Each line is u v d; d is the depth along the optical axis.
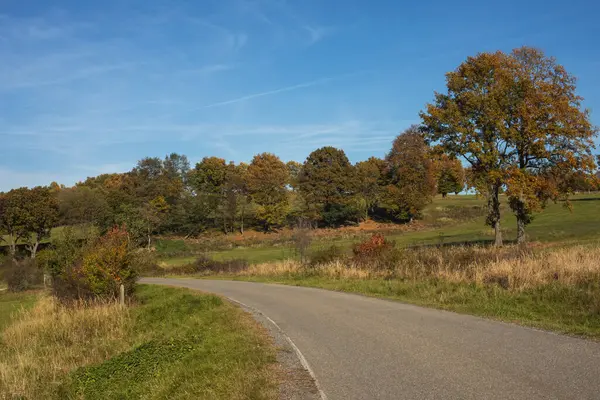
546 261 15.14
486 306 11.72
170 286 29.48
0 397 9.22
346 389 6.23
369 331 9.95
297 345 9.15
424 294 14.68
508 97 33.28
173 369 8.35
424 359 7.36
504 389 5.71
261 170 96.31
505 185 33.69
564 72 33.19
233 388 6.59
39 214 66.31
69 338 15.97
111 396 7.80
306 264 29.84
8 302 32.84
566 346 7.57
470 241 42.59
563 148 32.59
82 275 23.22
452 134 34.78
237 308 15.64
